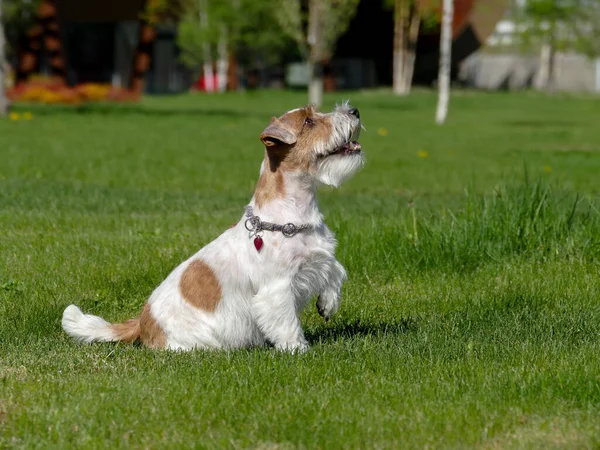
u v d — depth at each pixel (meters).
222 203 14.44
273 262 6.26
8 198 13.99
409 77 65.12
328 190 16.66
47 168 18.41
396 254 9.73
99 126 29.94
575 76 77.12
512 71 76.94
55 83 46.69
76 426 5.20
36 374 6.21
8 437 5.10
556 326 7.35
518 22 70.12
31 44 48.06
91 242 10.64
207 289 6.48
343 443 4.89
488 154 23.47
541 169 19.48
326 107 41.69
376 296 8.70
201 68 66.75
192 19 61.84
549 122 36.72
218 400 5.53
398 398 5.55
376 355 6.48
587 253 9.62
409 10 63.84
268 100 51.12
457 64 73.12
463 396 5.56
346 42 71.00
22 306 8.20
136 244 10.45
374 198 15.40
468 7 65.69
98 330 6.92
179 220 12.42
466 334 7.16
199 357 6.34
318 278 6.50
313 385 5.85
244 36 61.69
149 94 58.78
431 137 28.89
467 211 10.64
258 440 4.99
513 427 5.10
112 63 61.06
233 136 27.44
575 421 5.12
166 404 5.47
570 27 69.38
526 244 9.87
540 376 5.80
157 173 18.25
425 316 7.98
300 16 44.50
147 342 6.75
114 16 58.91
